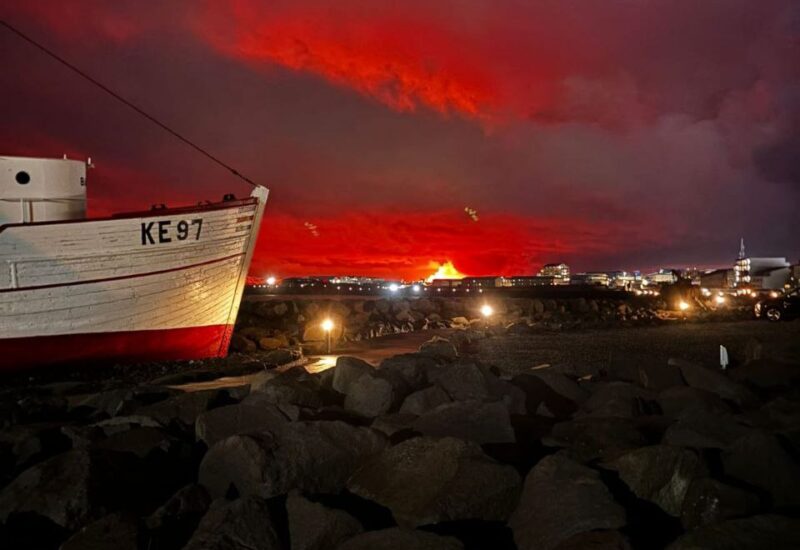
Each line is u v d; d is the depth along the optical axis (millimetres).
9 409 9250
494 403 7117
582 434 6707
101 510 5688
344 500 5711
